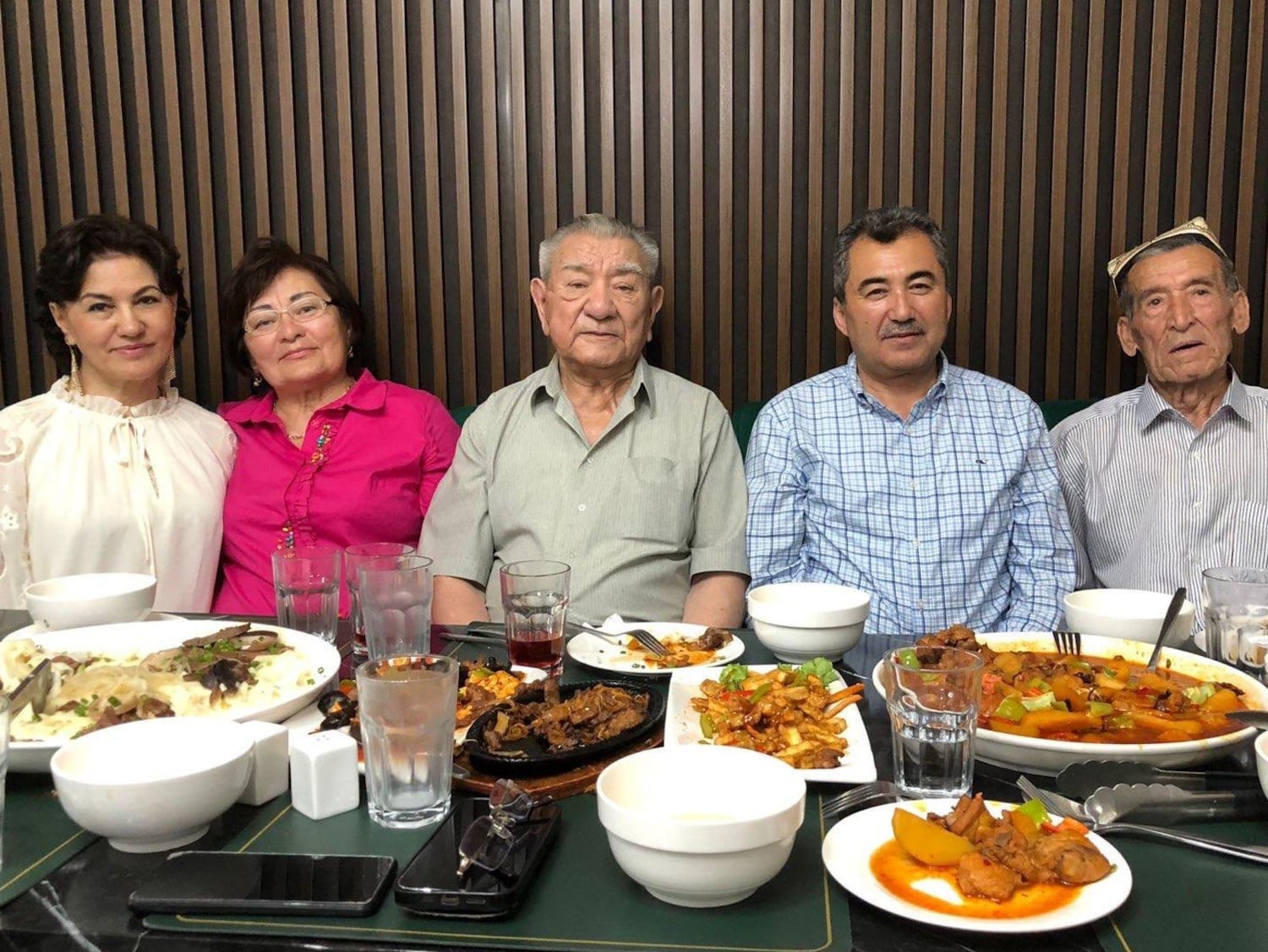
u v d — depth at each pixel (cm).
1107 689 129
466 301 292
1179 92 274
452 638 171
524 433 242
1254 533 241
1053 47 274
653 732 126
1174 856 98
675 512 238
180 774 96
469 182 290
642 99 281
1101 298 284
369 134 289
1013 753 115
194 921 88
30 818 108
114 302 238
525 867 92
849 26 274
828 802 110
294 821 107
